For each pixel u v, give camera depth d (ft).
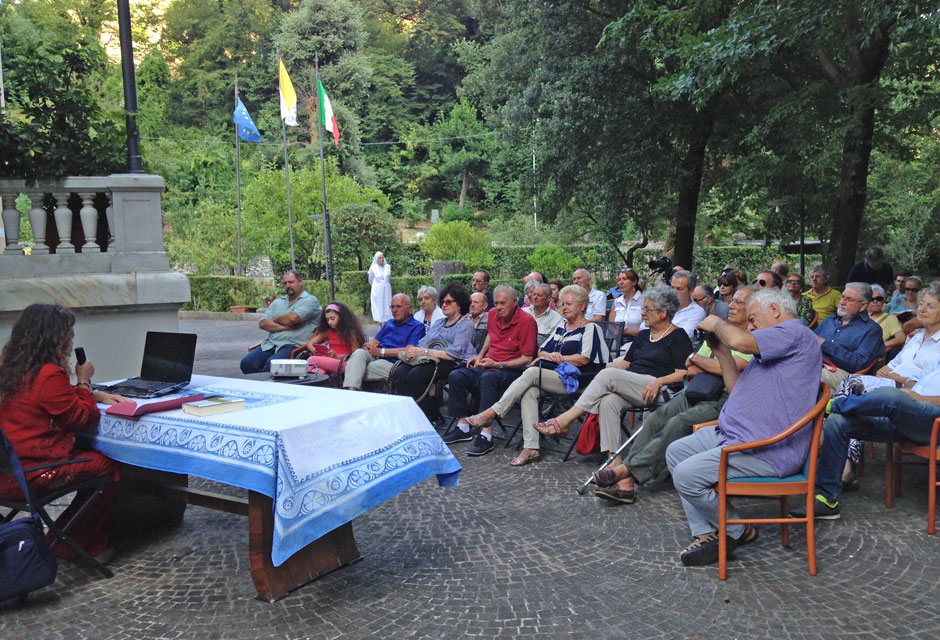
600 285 97.35
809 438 11.84
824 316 27.94
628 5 45.14
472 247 85.35
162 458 11.38
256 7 172.45
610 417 16.94
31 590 10.67
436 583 11.54
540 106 51.01
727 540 12.34
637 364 17.76
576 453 19.20
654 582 11.43
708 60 30.66
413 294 73.92
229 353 40.81
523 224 118.93
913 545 12.71
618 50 45.60
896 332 21.12
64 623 10.43
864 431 13.99
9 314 19.65
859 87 33.53
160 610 10.77
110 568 12.31
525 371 18.71
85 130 21.77
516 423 22.54
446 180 176.35
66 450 11.79
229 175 142.20
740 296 15.97
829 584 11.23
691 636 9.74
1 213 20.47
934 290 16.20
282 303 26.20
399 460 11.80
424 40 192.44
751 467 11.73
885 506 14.78
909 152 45.78
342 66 151.23
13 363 11.48
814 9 27.58
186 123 165.89
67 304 20.04
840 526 13.69
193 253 84.48
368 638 9.85
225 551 12.98
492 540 13.32
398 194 172.35
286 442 10.35
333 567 12.05
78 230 22.11
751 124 48.52
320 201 83.30
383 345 23.86
